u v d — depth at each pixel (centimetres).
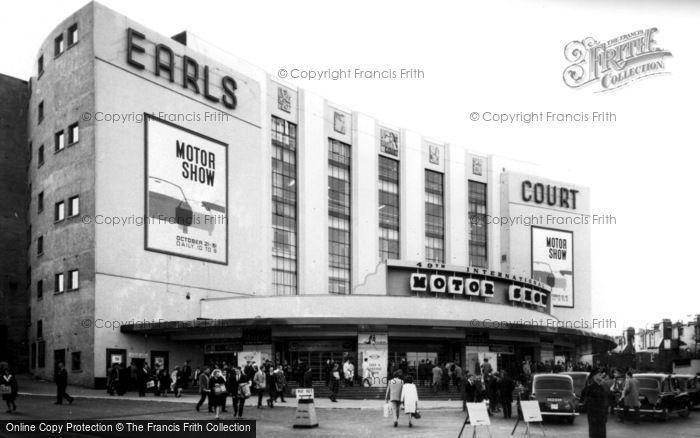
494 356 6181
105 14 5512
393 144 8938
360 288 6850
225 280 6347
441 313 5716
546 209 10106
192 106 6188
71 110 5572
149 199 5669
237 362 5475
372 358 5356
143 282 5525
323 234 7856
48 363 5531
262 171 7094
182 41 6406
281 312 5581
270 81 7400
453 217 9494
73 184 5466
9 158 6462
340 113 8362
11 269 6359
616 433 2700
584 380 3441
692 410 3888
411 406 2844
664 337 9969
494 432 2708
